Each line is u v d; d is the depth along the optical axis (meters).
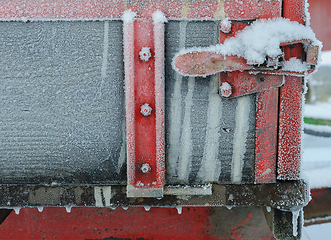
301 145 1.08
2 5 1.04
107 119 1.08
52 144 1.10
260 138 1.08
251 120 1.08
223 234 1.42
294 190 1.07
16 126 1.09
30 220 1.42
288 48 1.03
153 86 1.04
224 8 1.04
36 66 1.07
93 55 1.07
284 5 1.03
